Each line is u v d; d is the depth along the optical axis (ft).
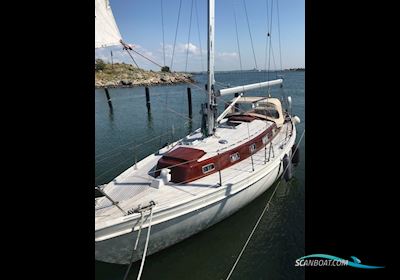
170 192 20.79
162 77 219.41
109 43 22.34
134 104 116.88
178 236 20.24
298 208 28.25
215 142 28.14
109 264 20.08
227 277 19.92
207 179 22.98
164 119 82.17
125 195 20.67
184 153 23.98
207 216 21.11
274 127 34.76
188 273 20.30
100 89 183.11
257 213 27.35
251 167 25.59
